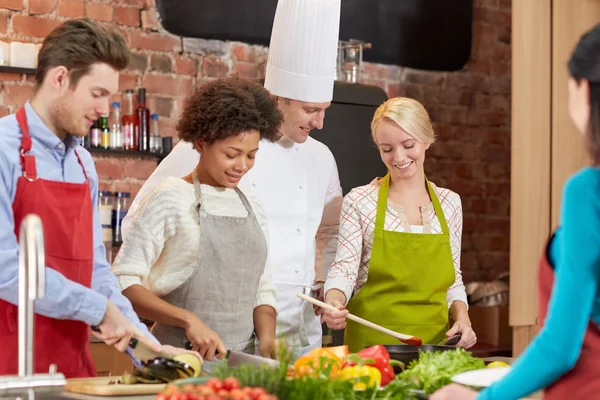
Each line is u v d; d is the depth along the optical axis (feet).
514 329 13.42
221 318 8.35
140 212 8.32
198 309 8.31
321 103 10.25
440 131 18.02
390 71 17.44
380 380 6.30
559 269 4.87
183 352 7.08
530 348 5.00
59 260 7.54
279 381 5.42
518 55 13.26
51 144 7.62
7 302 7.38
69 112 7.48
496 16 18.65
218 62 15.84
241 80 8.56
